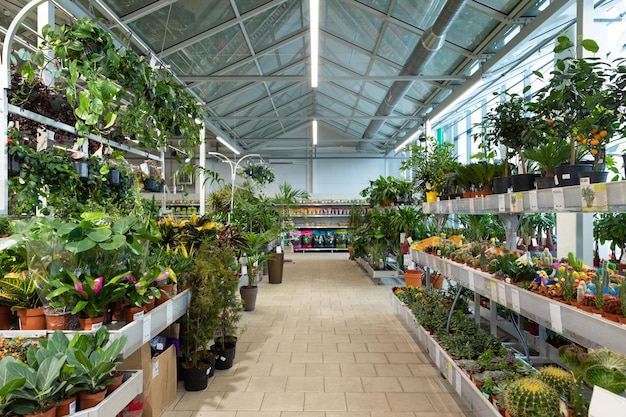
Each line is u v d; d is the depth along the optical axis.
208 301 2.86
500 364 2.33
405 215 6.30
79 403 1.52
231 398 2.75
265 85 8.14
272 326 4.42
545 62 5.95
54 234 1.78
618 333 1.43
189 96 3.10
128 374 1.80
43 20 2.98
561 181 2.23
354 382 3.00
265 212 7.53
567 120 2.30
